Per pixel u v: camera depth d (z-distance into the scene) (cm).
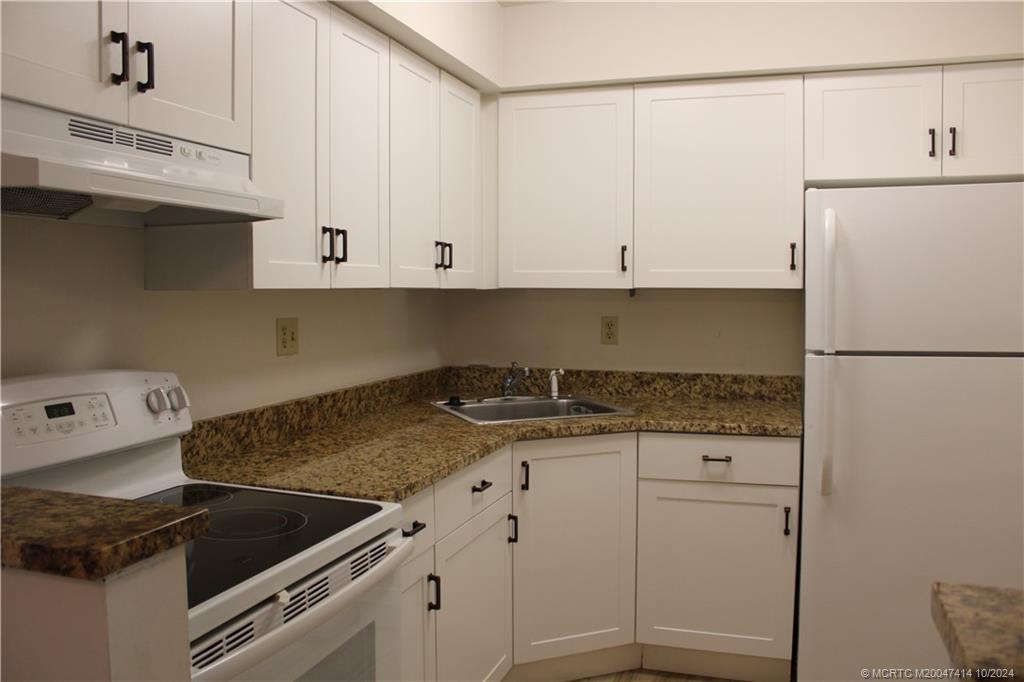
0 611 87
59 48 120
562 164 278
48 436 137
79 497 98
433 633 186
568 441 242
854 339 230
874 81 252
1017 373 220
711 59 260
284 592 118
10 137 113
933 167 248
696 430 245
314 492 163
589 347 317
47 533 83
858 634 232
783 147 259
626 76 267
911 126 249
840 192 230
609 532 250
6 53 112
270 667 117
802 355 295
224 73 154
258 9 163
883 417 228
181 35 143
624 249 273
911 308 226
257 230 164
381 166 212
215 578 113
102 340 166
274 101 168
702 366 305
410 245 229
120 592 82
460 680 203
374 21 205
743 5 258
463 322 329
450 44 236
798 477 240
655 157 270
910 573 228
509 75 277
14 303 147
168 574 89
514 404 299
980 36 239
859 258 229
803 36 253
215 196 139
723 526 246
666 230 270
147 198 125
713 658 257
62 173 111
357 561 139
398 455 197
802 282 259
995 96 243
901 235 226
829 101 255
